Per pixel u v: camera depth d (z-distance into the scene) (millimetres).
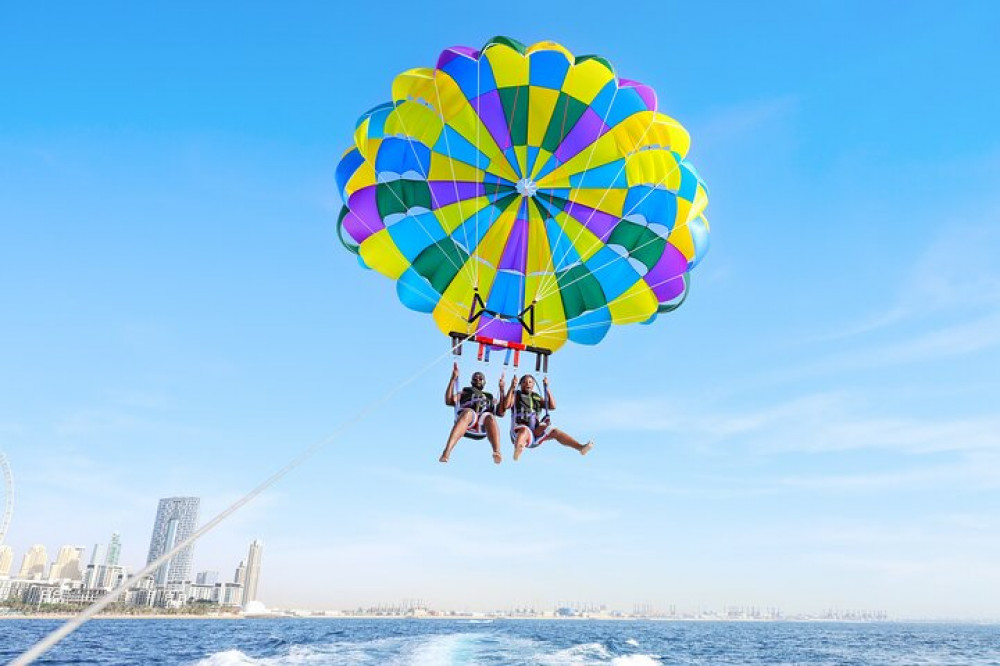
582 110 10609
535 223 11531
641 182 10836
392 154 10578
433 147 10859
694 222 11273
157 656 30672
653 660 30125
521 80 10320
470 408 8969
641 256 11227
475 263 11242
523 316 11258
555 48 10133
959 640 72812
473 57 10125
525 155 11047
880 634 97875
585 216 11430
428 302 11188
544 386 9938
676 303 11805
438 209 11164
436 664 24609
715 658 34906
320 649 31734
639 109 10516
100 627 75500
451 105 10492
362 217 10727
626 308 11586
